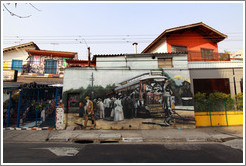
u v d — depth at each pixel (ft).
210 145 20.70
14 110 39.65
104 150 18.37
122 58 35.76
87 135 26.53
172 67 35.55
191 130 30.50
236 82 40.27
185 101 33.47
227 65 41.01
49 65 56.65
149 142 23.03
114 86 34.04
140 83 34.01
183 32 49.06
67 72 34.17
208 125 34.42
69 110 32.96
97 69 34.53
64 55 58.29
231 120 35.42
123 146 20.34
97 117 32.78
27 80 51.72
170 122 32.55
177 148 19.12
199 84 40.16
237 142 21.85
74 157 15.80
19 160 14.80
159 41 50.52
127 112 32.94
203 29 49.47
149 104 33.12
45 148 19.52
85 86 33.86
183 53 35.27
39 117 40.75
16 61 59.77
